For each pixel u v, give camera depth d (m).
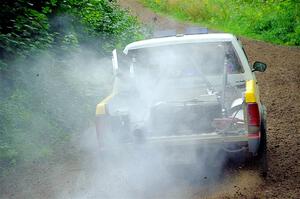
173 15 67.00
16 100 19.92
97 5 35.91
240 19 60.69
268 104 23.53
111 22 34.88
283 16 56.62
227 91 14.80
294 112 21.53
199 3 66.81
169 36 16.62
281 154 15.66
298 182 13.11
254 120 12.73
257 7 64.62
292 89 27.27
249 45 48.09
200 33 16.73
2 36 21.64
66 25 28.70
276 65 36.88
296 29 53.19
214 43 15.50
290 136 17.72
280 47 47.75
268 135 18.03
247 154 13.99
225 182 13.55
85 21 30.94
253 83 13.81
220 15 62.19
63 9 28.73
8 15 23.86
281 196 12.20
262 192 12.57
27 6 26.70
